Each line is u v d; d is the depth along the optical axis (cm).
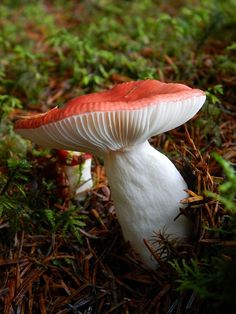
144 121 10
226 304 10
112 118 10
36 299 12
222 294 9
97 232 14
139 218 12
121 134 11
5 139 17
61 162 14
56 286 12
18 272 12
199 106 11
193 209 12
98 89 20
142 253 12
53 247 13
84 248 13
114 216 14
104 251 13
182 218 12
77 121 10
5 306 11
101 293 12
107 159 12
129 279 12
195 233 12
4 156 16
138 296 12
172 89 11
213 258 10
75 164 14
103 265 13
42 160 16
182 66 21
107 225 14
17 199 13
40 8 36
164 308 11
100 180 16
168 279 11
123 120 10
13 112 19
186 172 13
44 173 16
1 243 13
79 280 12
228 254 10
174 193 12
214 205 12
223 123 17
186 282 10
